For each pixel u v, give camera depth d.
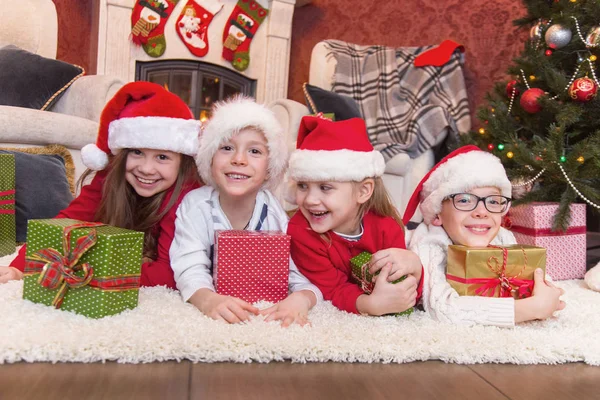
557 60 2.41
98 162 1.43
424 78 3.22
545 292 1.22
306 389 0.83
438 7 3.58
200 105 3.83
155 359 0.90
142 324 1.02
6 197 1.74
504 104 2.62
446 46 3.29
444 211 1.36
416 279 1.26
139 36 3.55
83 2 3.67
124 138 1.34
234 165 1.26
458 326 1.18
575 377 0.97
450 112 3.12
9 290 1.20
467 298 1.21
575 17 2.28
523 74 2.44
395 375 0.92
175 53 3.69
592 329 1.21
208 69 3.81
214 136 1.26
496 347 1.04
